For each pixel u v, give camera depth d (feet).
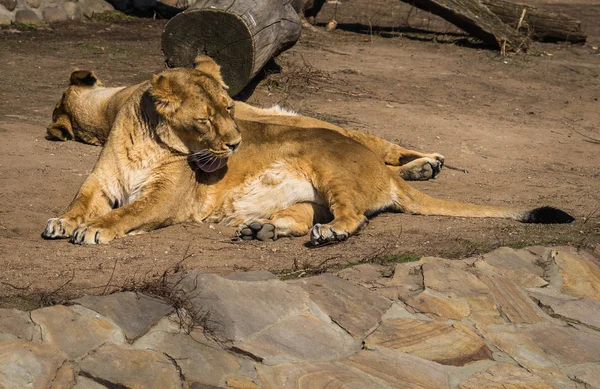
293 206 37.09
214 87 34.76
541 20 90.22
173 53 54.29
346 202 35.73
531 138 56.34
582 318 30.60
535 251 35.01
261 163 37.19
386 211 39.04
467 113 61.72
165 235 34.27
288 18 60.08
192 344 24.84
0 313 24.21
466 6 84.12
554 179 47.24
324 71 69.41
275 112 45.47
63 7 80.74
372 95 63.77
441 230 36.68
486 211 38.50
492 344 27.99
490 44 86.33
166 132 34.40
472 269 32.22
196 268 30.04
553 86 73.10
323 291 28.91
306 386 24.02
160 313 25.80
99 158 35.65
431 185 44.34
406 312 28.81
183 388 22.98
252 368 24.53
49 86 58.39
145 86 35.29
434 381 25.31
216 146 34.47
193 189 35.99
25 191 37.78
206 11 53.01
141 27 82.33
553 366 27.37
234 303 27.17
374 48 83.05
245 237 34.45
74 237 32.01
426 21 101.65
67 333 24.02
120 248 31.91
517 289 31.68
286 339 26.17
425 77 71.77
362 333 27.25
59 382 22.13
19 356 22.57
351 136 45.01
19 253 30.27
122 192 35.47
